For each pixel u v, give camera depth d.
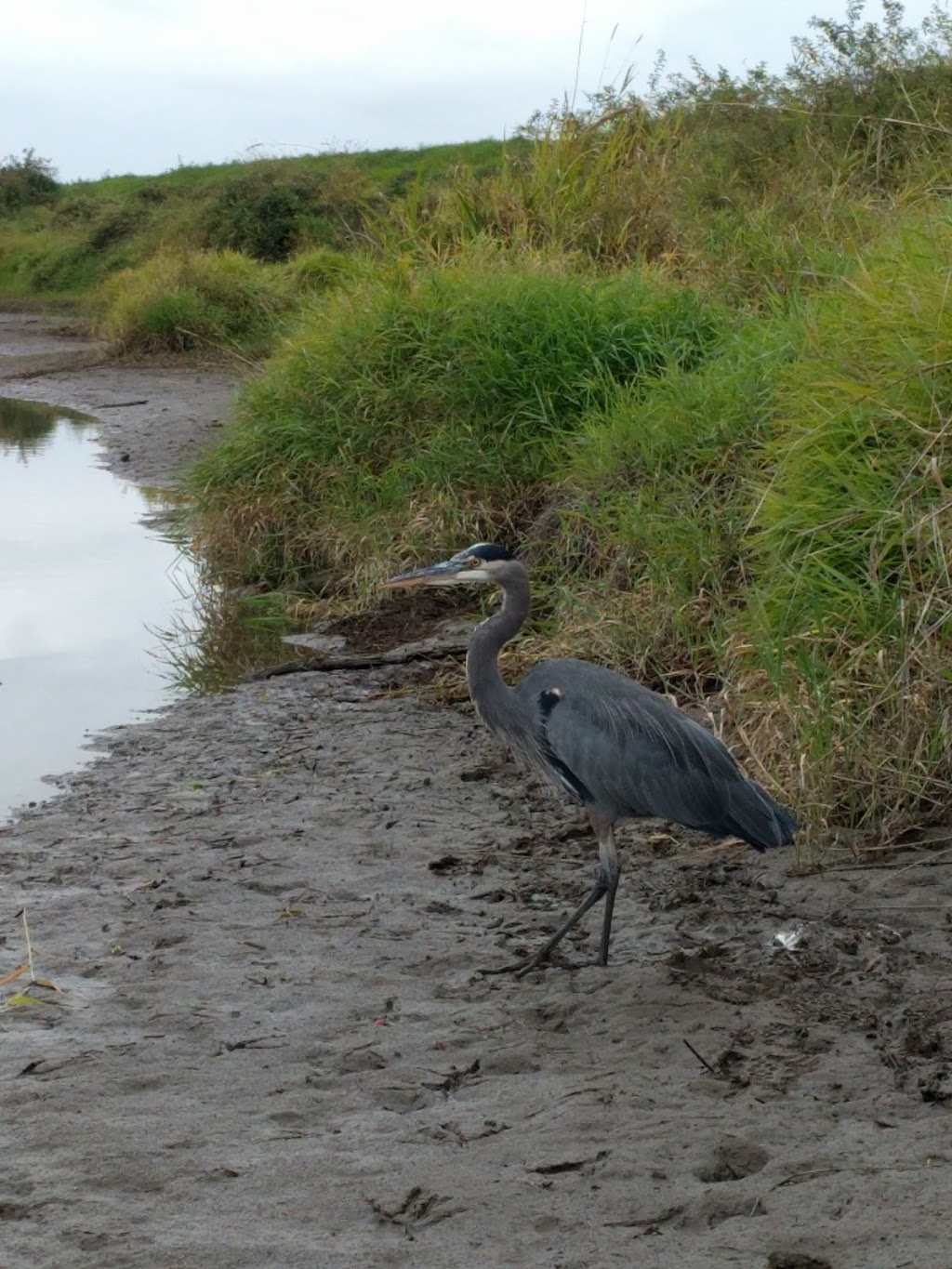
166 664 9.23
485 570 5.34
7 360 27.61
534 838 6.11
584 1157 3.58
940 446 6.40
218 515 11.55
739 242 11.50
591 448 9.39
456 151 42.78
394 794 6.70
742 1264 3.11
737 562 7.89
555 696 4.99
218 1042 4.36
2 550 12.34
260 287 26.44
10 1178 3.59
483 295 11.20
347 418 11.24
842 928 4.97
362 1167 3.59
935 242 7.57
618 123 13.91
